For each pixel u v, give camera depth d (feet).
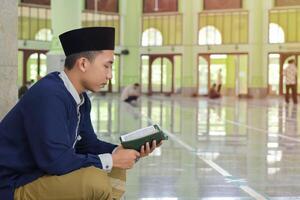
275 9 116.26
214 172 21.27
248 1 117.80
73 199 9.57
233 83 123.65
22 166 9.69
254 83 118.32
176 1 122.62
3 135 9.75
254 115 55.36
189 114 56.39
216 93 110.11
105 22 123.34
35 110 9.45
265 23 117.39
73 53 10.11
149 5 124.77
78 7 55.98
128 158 10.34
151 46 124.98
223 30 120.26
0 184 9.71
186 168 22.16
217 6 120.26
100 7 122.52
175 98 109.70
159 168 22.12
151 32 125.08
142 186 18.38
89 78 10.14
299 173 21.21
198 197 16.72
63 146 9.44
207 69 122.52
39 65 115.55
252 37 117.91
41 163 9.39
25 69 114.11
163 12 123.65
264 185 18.74
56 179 9.48
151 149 10.78
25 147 9.72
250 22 118.01
